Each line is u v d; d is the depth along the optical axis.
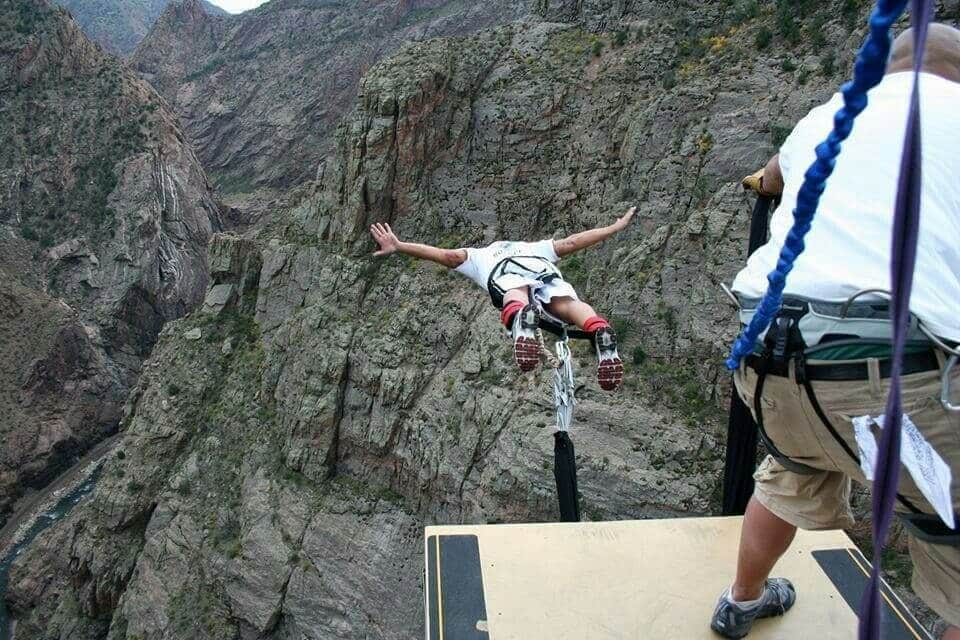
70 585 60.12
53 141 128.00
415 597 44.72
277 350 57.28
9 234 114.12
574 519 7.65
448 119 57.06
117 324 110.19
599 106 53.06
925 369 3.25
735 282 4.11
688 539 5.97
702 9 53.69
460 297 50.72
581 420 40.25
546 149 54.84
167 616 50.50
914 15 1.98
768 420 3.96
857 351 3.33
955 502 3.38
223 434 57.78
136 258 115.75
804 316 3.45
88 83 136.12
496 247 7.53
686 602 5.38
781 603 5.38
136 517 58.06
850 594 5.61
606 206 49.97
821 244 3.54
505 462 41.00
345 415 51.19
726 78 46.19
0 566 70.12
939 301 3.22
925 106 3.46
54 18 138.12
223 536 51.84
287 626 47.59
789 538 4.82
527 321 6.71
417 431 47.19
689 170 45.34
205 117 176.00
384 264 55.28
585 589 5.48
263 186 161.12
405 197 56.88
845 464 3.73
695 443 37.78
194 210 129.75
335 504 49.22
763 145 42.69
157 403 61.34
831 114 3.83
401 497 48.50
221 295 66.31
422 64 57.44
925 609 27.14
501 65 58.66
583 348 43.19
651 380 40.69
